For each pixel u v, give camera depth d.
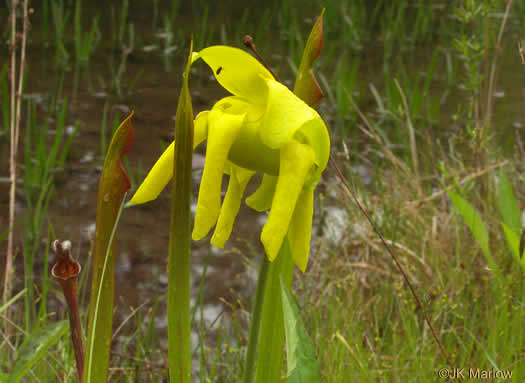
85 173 3.04
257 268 2.38
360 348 1.64
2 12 5.87
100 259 1.01
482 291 2.00
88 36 4.80
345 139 3.58
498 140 3.34
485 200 2.32
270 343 1.11
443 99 4.37
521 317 1.61
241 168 1.03
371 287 2.08
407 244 2.28
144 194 1.01
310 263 2.32
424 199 2.28
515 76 4.70
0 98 3.68
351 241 2.38
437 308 1.79
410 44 5.99
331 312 1.78
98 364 1.02
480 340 1.74
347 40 5.92
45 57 4.84
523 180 2.56
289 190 0.99
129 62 4.92
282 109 0.98
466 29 3.03
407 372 1.58
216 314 2.10
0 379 1.16
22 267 2.24
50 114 3.73
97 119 3.72
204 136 1.01
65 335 1.69
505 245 2.14
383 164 3.08
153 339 1.84
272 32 6.11
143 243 2.51
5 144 3.27
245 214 2.85
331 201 2.86
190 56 0.98
